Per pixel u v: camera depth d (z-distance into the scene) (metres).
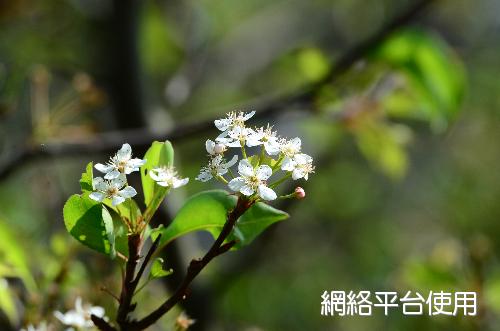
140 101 7.17
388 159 7.24
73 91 7.75
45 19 8.65
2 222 4.62
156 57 10.05
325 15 14.11
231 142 2.86
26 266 4.61
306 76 7.32
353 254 14.20
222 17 13.07
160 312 2.81
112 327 2.81
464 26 14.36
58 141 6.14
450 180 15.30
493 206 14.81
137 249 2.84
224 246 2.80
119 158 2.85
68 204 2.84
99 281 4.95
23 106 7.47
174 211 6.30
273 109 6.27
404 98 6.70
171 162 3.01
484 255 6.96
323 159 9.46
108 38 7.45
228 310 10.42
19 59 7.87
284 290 13.02
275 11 13.84
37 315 4.39
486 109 14.73
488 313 6.96
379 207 14.85
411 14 5.90
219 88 12.59
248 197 2.76
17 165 6.12
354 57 6.03
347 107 6.68
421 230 15.12
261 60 12.99
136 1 7.22
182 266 6.36
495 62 14.70
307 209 13.65
